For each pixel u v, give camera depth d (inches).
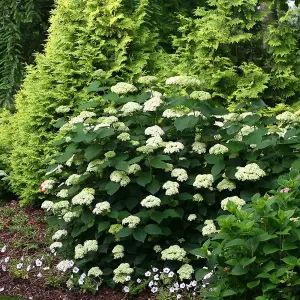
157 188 159.0
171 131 174.7
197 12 280.5
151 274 162.7
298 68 271.4
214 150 162.2
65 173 189.0
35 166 254.1
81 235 175.0
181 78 168.4
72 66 256.8
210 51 270.1
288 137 161.0
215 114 166.2
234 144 162.4
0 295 168.2
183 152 170.4
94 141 165.9
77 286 168.2
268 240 116.3
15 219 242.1
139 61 266.2
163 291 154.4
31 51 432.5
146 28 277.4
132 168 160.2
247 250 115.7
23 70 399.2
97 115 217.2
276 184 158.9
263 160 164.9
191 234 167.8
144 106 170.6
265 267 114.0
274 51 267.6
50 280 171.0
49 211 192.1
